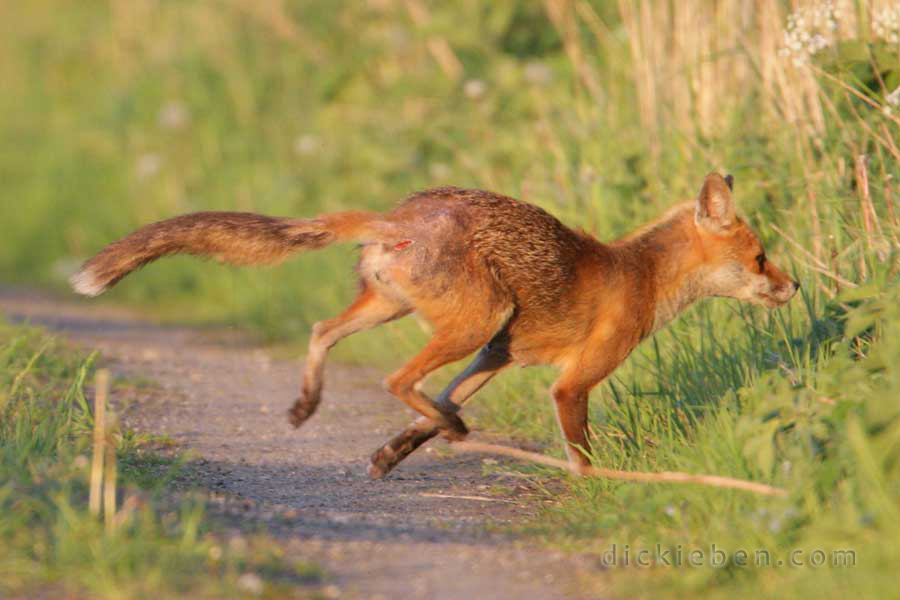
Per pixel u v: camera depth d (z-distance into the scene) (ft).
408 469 40.81
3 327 54.03
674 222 40.01
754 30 52.65
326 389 55.11
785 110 48.47
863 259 38.60
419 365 36.45
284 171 81.97
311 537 30.42
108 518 27.48
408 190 69.31
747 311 43.24
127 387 50.65
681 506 31.65
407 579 27.55
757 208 47.34
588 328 37.78
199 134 89.76
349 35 86.33
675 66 55.01
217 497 33.71
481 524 33.40
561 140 59.52
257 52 93.30
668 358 43.37
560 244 37.09
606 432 39.68
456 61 74.90
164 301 81.30
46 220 95.81
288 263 72.69
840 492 28.84
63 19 113.39
